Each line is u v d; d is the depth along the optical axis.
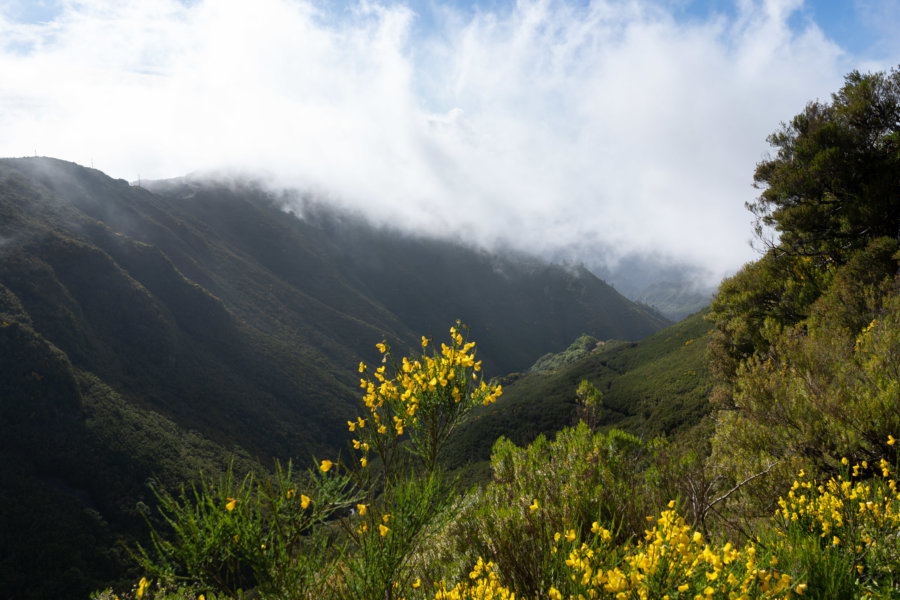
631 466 3.54
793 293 12.95
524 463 4.21
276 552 1.54
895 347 5.23
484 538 2.51
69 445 64.31
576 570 1.67
